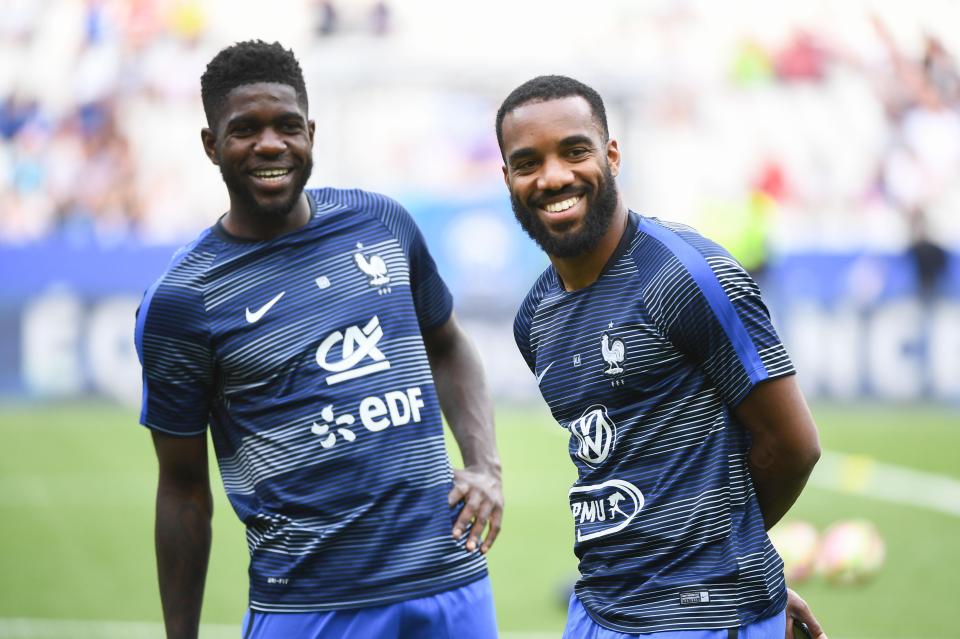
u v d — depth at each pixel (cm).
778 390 1035
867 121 5909
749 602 1042
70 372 5362
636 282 1064
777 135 5888
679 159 5875
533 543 2950
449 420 1316
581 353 1091
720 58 6028
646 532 1060
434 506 1159
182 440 1179
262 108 1118
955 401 5050
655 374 1054
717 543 1041
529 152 1059
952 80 5994
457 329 1343
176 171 6138
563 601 2386
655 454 1062
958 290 5097
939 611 2292
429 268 1288
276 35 6278
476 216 5456
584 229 1061
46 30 6419
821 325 5134
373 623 1129
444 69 5894
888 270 5122
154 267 5391
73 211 6034
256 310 1147
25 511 3438
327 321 1154
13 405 5378
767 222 5772
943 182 5784
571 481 3756
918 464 3919
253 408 1152
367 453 1136
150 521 3303
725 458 1048
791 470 1062
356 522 1130
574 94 1066
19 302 5369
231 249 1161
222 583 2598
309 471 1137
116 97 6244
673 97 5925
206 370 1162
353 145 5866
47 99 6250
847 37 6075
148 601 2492
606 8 6134
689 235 1071
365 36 6106
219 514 3353
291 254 1166
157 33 6372
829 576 2503
